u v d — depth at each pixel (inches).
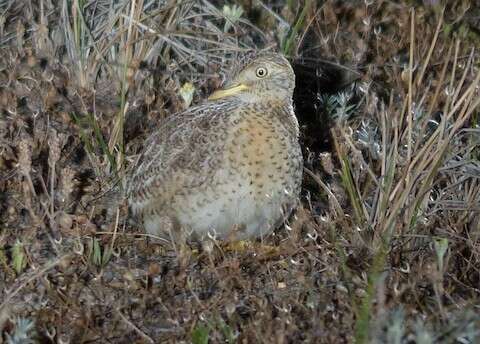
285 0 606.9
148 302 400.5
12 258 426.6
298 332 382.3
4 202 459.8
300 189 446.3
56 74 522.0
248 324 384.2
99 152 492.1
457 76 541.6
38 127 492.4
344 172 439.5
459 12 596.4
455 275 423.2
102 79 529.3
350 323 384.5
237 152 419.8
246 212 424.8
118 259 431.8
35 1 566.6
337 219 441.7
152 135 459.5
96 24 546.6
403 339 372.2
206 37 557.0
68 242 438.9
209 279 418.3
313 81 554.6
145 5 545.3
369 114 510.9
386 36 570.3
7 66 531.2
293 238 431.2
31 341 374.6
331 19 579.2
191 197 426.3
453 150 466.0
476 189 456.1
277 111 436.5
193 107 456.1
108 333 384.8
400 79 530.0
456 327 372.8
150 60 533.3
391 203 435.2
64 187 449.4
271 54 446.3
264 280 419.8
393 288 397.4
